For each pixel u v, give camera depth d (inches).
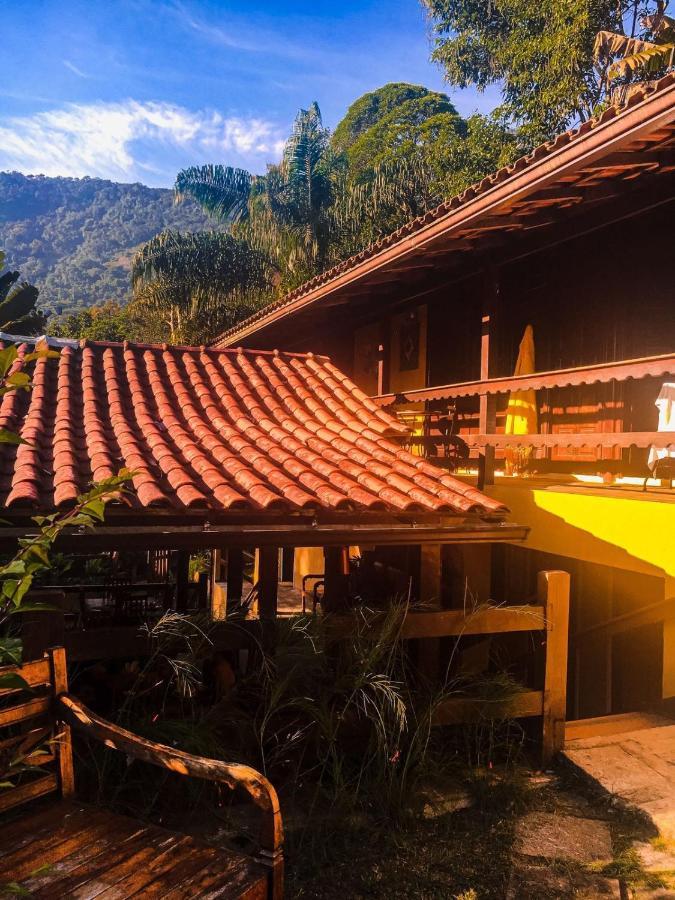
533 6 748.6
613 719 204.5
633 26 655.8
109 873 96.7
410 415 372.8
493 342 292.7
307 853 140.9
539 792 167.0
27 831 108.2
